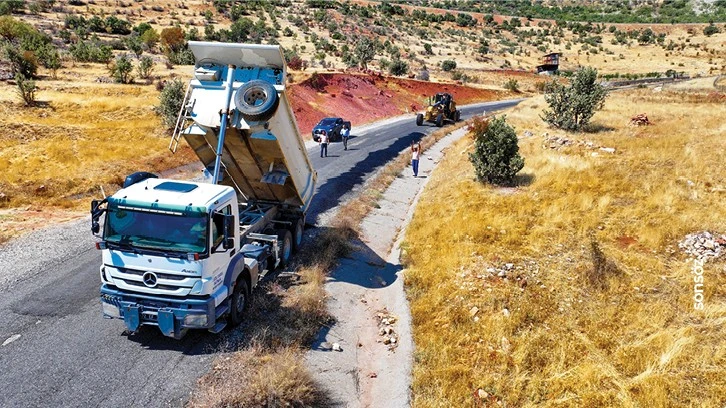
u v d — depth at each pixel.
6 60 35.78
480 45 111.00
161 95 26.03
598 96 24.81
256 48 9.11
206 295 7.11
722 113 26.66
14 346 7.35
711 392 6.29
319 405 6.62
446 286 9.65
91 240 12.12
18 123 23.47
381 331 8.68
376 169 22.22
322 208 15.80
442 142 30.95
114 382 6.64
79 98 30.17
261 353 7.52
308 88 40.78
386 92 49.91
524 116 32.47
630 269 9.80
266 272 10.55
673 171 15.84
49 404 6.14
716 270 9.55
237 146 9.99
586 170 16.53
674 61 103.50
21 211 14.23
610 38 136.75
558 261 10.41
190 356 7.36
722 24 144.50
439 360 7.34
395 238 14.02
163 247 6.89
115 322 8.26
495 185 16.42
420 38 106.81
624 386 6.48
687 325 7.85
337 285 10.39
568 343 7.52
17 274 9.89
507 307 8.72
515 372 6.96
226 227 7.35
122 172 19.14
